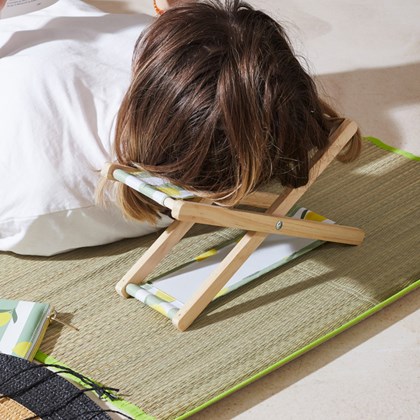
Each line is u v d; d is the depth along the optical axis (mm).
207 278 2135
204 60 1922
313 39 3557
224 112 1902
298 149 2045
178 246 2414
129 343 2049
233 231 2480
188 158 1960
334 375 1987
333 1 3912
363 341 2088
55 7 2781
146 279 2252
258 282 2260
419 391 1952
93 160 2234
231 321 2117
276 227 2139
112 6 3832
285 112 1961
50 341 2053
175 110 1944
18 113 2229
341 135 2164
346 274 2283
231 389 1906
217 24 1971
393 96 3186
